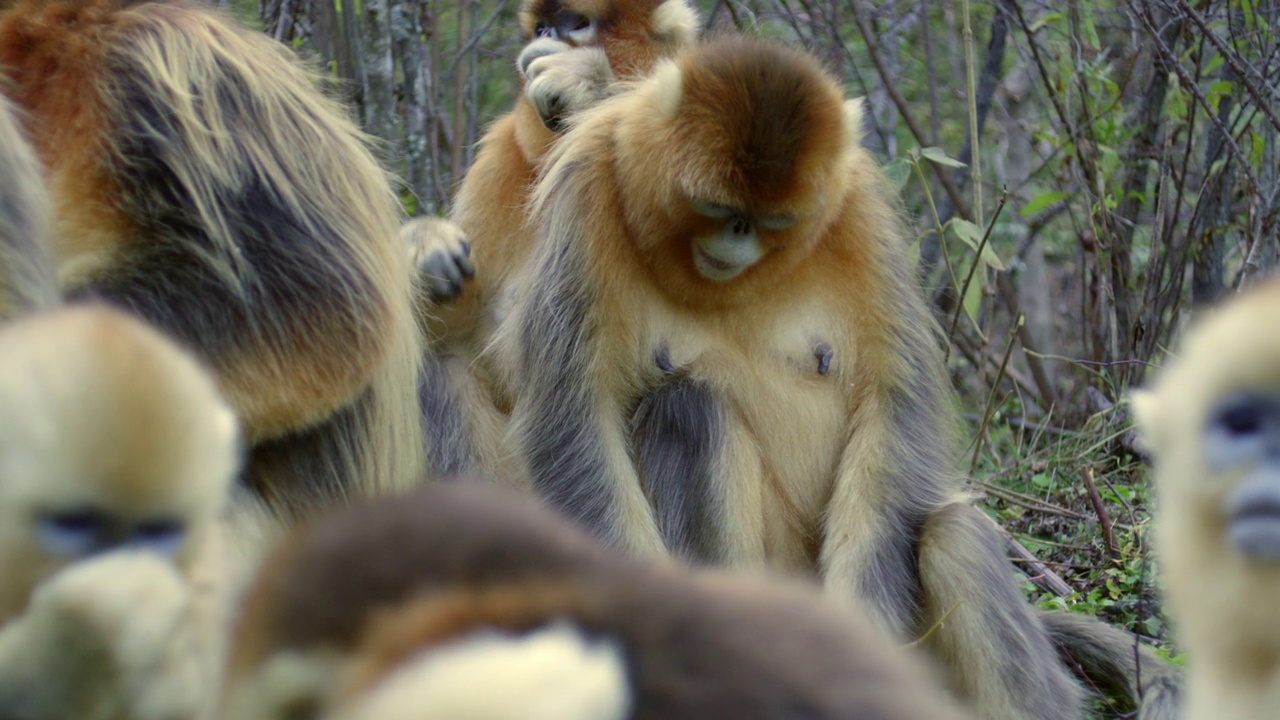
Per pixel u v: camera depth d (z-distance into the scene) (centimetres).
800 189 677
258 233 566
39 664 329
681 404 718
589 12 1021
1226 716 341
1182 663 684
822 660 259
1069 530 900
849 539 712
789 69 689
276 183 576
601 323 712
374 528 271
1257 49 1092
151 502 335
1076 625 736
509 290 852
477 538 270
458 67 1148
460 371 819
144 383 336
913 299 755
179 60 571
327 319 570
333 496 596
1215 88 1020
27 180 481
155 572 331
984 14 1498
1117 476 955
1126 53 1317
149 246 560
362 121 1003
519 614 252
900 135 1443
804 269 733
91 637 325
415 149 1052
